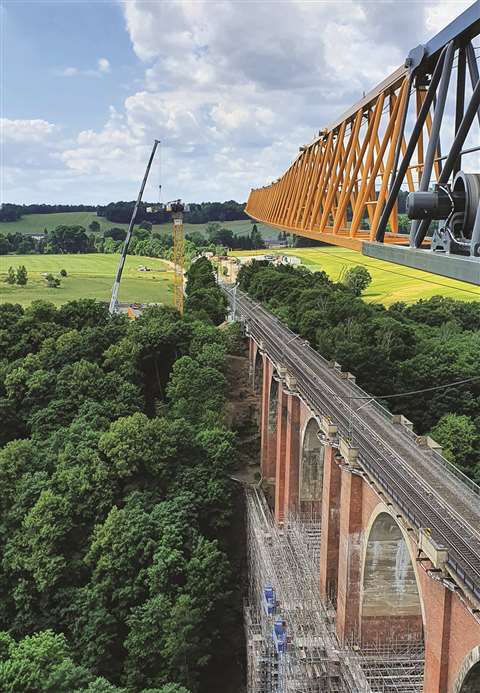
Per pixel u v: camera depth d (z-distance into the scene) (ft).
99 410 223.51
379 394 233.14
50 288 572.92
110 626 155.94
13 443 201.26
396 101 102.32
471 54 71.87
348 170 132.16
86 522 180.55
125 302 510.99
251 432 248.93
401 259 81.30
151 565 165.99
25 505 181.47
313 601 145.18
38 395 239.91
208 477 195.83
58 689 117.29
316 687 125.49
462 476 122.11
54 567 164.35
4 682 116.57
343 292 400.26
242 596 183.01
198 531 182.60
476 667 84.33
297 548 167.43
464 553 93.20
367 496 126.52
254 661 147.33
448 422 209.97
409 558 127.54
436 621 93.40
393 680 123.54
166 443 196.13
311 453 179.22
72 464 190.60
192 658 155.12
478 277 57.67
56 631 162.71
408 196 69.00
